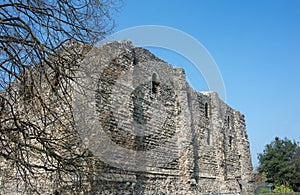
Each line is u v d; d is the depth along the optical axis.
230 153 28.78
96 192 11.22
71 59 9.43
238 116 31.92
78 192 9.18
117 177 14.12
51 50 8.02
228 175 27.52
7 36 7.58
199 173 22.58
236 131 31.23
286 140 45.81
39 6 8.02
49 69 9.03
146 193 16.69
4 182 10.05
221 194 23.42
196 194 20.94
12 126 7.94
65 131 8.86
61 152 8.66
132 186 15.20
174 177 19.64
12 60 7.26
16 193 10.81
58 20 8.07
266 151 46.00
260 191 35.62
